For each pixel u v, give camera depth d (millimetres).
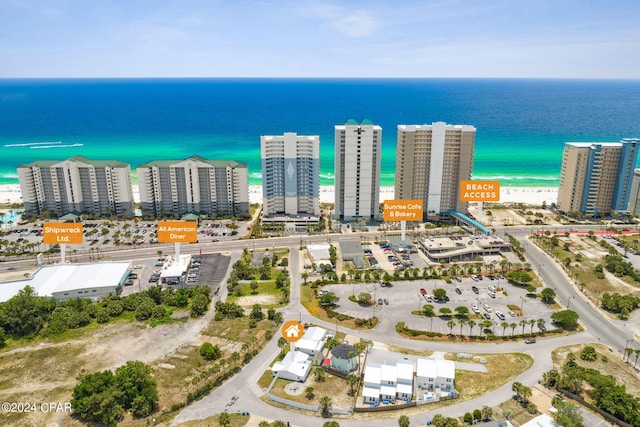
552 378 160250
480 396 156875
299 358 175125
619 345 186750
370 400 155000
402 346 186875
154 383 159375
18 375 168750
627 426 141625
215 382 165750
